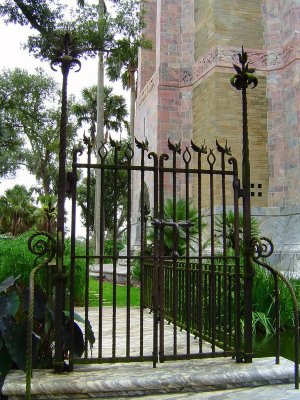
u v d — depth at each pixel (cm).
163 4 1909
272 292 766
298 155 1479
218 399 332
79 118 3712
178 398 334
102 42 1526
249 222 410
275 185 1560
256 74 1616
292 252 1378
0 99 2823
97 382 336
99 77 2517
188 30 1872
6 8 1570
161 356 387
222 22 1631
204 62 1719
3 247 797
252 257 405
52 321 381
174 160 406
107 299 998
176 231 393
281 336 714
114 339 377
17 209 3459
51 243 383
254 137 1589
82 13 1576
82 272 892
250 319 400
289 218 1496
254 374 363
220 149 420
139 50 2273
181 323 597
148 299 783
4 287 371
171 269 652
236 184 417
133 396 338
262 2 1664
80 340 387
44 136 3083
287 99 1560
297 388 357
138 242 1919
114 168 390
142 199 396
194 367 377
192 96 1841
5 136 2747
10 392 327
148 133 2005
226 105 1587
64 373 359
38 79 2958
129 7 1576
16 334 356
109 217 3209
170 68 1878
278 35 1616
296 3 1543
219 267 521
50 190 4122
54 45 1462
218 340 489
